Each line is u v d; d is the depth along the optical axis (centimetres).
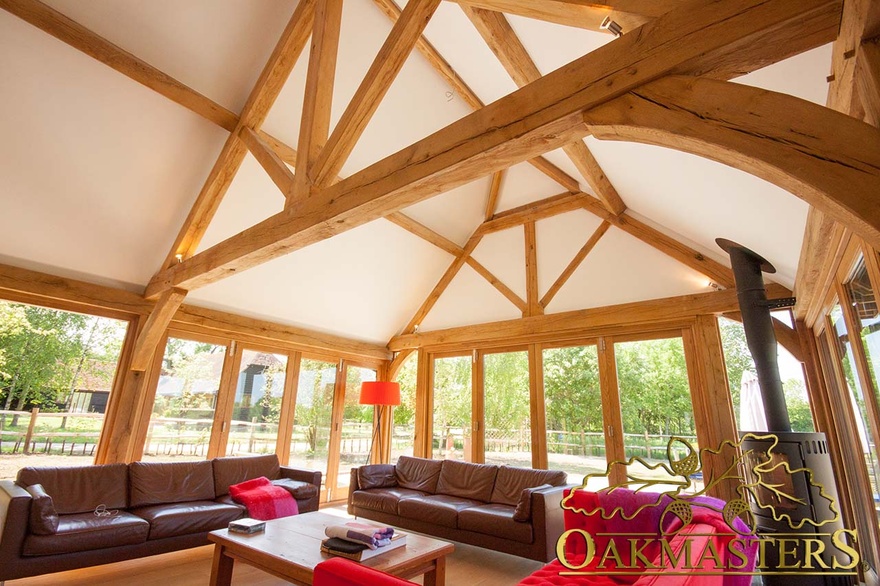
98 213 417
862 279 258
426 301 732
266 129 455
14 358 411
